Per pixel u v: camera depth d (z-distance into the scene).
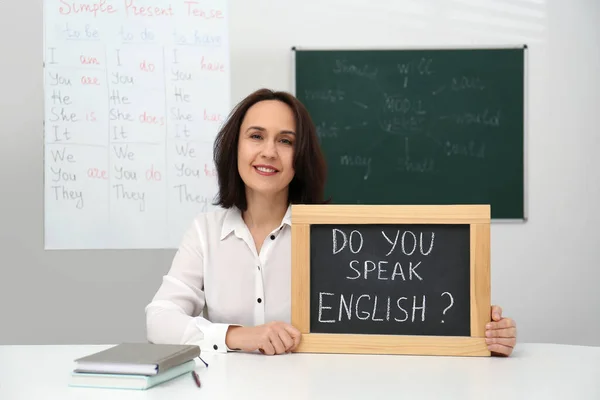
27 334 3.26
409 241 1.42
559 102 3.32
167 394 1.06
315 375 1.19
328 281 1.42
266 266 1.74
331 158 3.32
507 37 3.31
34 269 3.25
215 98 3.08
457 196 3.32
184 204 3.07
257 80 3.31
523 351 1.43
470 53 3.30
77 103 3.04
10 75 3.24
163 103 3.06
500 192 3.31
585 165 3.33
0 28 3.23
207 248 1.75
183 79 3.06
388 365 1.27
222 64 3.08
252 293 1.73
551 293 3.33
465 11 3.31
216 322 1.73
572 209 3.33
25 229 3.25
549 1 3.31
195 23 3.07
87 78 3.04
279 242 1.76
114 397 1.05
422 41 3.31
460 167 3.32
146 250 3.28
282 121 1.68
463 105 3.31
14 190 3.25
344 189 3.32
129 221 3.05
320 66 3.30
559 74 3.32
